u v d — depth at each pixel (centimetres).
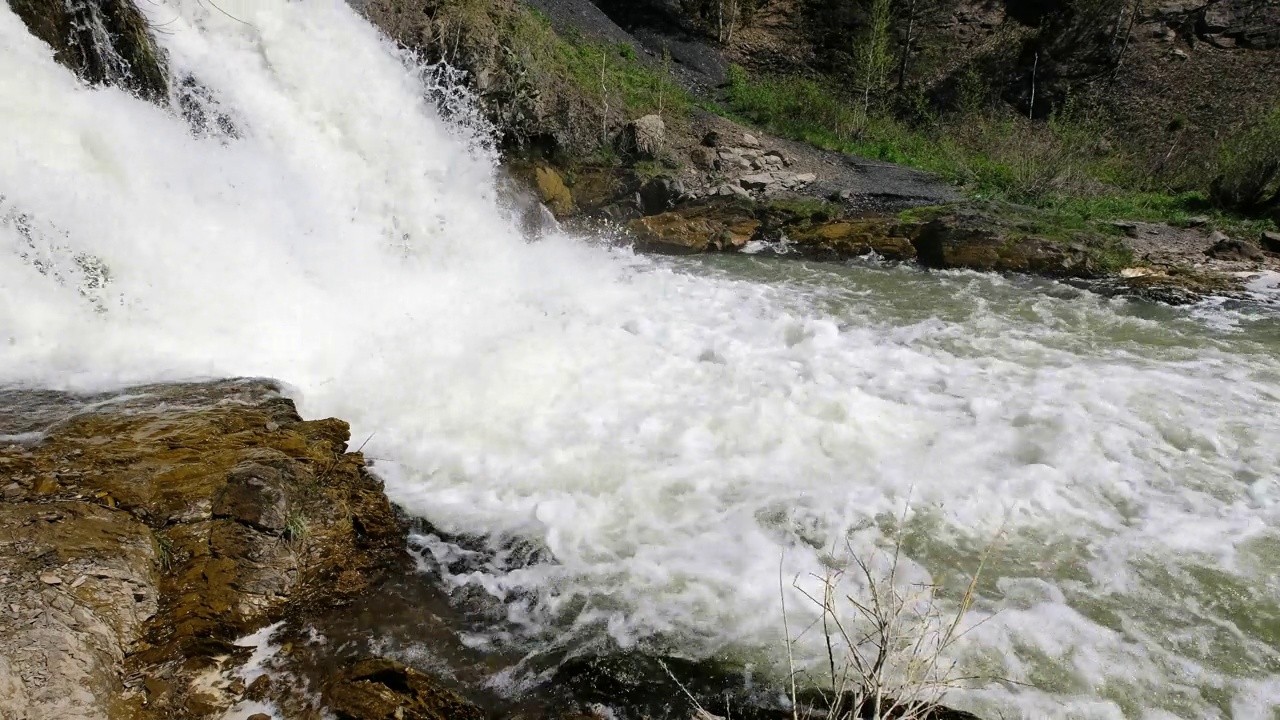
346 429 562
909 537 500
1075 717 371
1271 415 667
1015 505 533
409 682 369
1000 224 1202
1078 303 980
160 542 415
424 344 734
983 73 2242
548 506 511
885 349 812
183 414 534
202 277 707
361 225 966
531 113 1378
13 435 484
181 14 927
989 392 709
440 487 531
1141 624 432
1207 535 507
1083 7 2155
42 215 630
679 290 1015
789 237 1272
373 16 1200
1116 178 1736
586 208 1405
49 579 361
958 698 377
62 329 614
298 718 350
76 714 313
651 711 373
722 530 502
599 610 434
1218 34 2053
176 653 367
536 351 745
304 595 423
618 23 2412
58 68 747
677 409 649
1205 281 1048
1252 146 1472
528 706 374
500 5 1455
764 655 405
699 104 1867
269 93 975
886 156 1850
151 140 769
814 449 597
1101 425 644
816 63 2378
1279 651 416
